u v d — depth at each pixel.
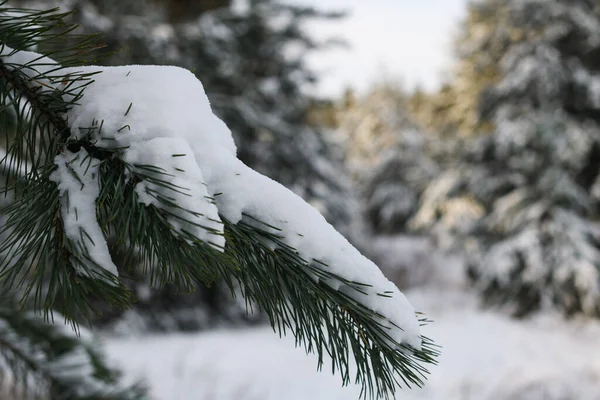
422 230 19.64
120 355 6.33
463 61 16.09
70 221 0.62
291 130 10.70
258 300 0.70
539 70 11.71
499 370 6.70
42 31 0.69
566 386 6.12
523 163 11.55
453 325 9.59
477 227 12.73
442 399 5.61
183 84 0.73
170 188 0.61
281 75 10.23
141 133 0.66
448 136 17.06
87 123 0.67
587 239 11.14
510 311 11.22
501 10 12.87
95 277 0.60
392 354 0.72
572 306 10.58
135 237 0.59
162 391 5.12
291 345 7.73
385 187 24.19
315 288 0.70
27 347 1.54
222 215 0.69
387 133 25.67
